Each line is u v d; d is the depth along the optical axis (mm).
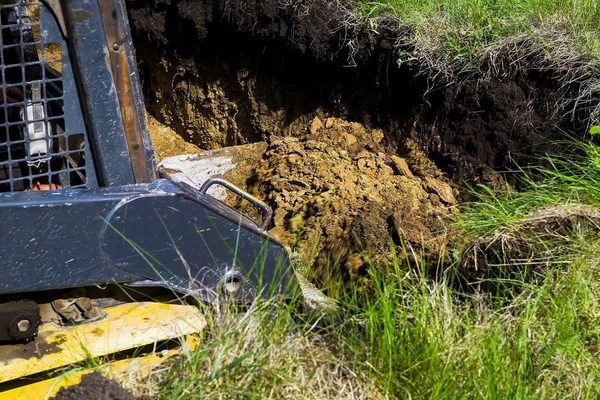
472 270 3010
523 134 3527
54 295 2145
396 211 3410
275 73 4363
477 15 3791
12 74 2301
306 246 3441
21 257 1957
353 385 2410
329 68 4152
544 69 3527
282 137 4352
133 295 2246
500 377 2312
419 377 2379
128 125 2111
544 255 2879
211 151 4227
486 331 2533
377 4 4004
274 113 4418
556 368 2453
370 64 4008
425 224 3334
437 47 3777
